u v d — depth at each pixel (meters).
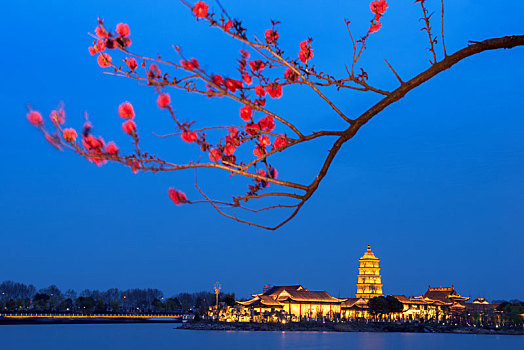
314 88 7.37
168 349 122.12
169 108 6.33
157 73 6.27
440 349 126.56
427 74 7.45
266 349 122.31
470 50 7.42
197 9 6.32
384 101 7.39
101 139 6.10
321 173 7.20
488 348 132.75
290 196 7.09
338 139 7.36
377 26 7.58
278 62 7.07
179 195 6.52
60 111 6.00
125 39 6.24
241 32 6.65
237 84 6.80
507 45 7.39
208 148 6.70
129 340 154.62
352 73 7.43
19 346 131.88
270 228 6.98
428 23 7.55
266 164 7.21
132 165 6.22
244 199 6.93
